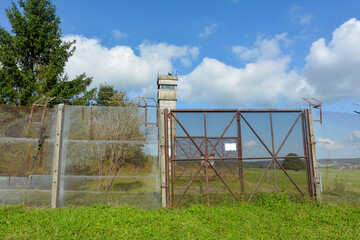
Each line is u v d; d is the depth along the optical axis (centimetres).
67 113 773
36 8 1694
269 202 735
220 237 489
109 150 766
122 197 744
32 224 543
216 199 779
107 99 1573
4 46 1532
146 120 782
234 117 816
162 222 569
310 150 822
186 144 952
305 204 757
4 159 738
